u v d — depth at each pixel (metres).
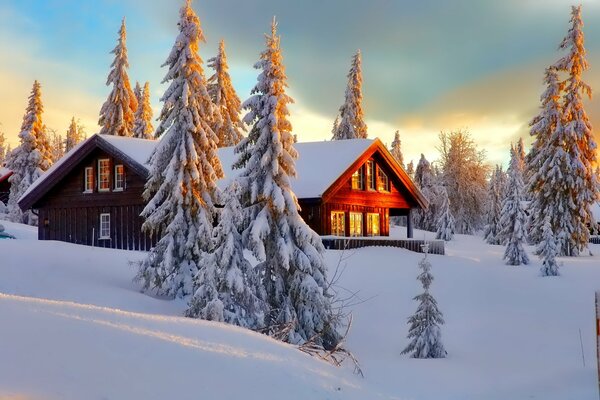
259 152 16.38
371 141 35.88
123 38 55.28
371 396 6.88
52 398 4.26
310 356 8.33
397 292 23.84
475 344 17.94
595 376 11.07
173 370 5.50
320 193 30.84
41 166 55.75
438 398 10.12
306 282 15.93
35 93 56.06
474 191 73.44
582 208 41.28
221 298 14.86
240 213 15.31
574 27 41.84
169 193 20.39
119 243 32.03
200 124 20.50
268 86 16.38
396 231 63.41
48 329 5.71
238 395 5.35
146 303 18.06
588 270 31.34
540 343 17.78
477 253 45.91
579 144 42.00
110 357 5.38
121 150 31.17
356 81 60.81
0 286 16.69
